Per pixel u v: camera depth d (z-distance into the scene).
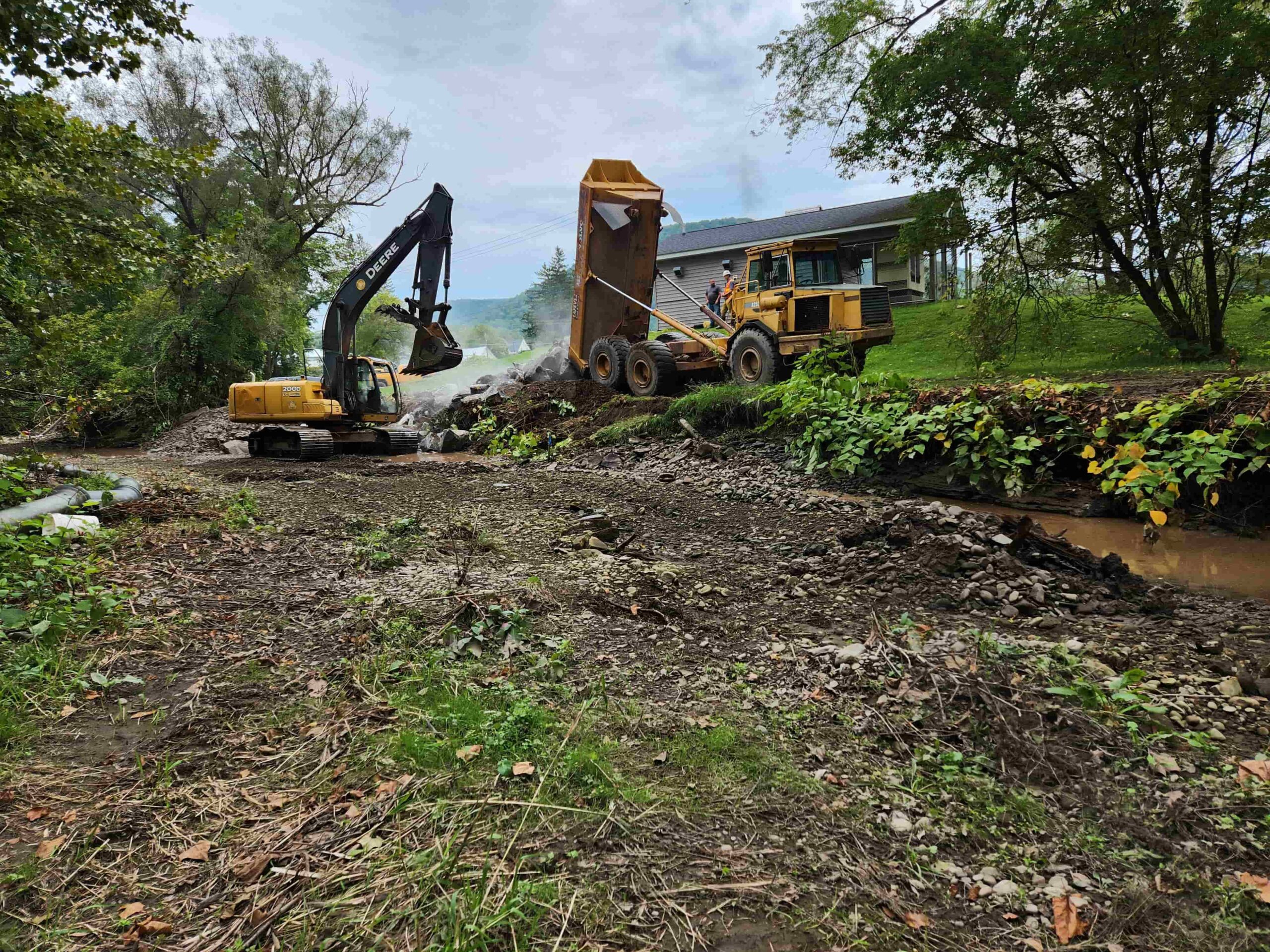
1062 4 12.96
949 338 17.00
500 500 9.52
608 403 16.00
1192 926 2.08
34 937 1.98
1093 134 13.27
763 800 2.66
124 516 7.45
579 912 2.06
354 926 2.00
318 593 4.91
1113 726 3.16
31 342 10.71
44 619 4.00
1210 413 7.61
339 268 33.06
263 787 2.68
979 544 6.06
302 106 28.91
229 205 27.47
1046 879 2.28
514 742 2.95
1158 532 7.44
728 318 15.70
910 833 2.50
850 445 10.32
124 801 2.59
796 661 3.94
